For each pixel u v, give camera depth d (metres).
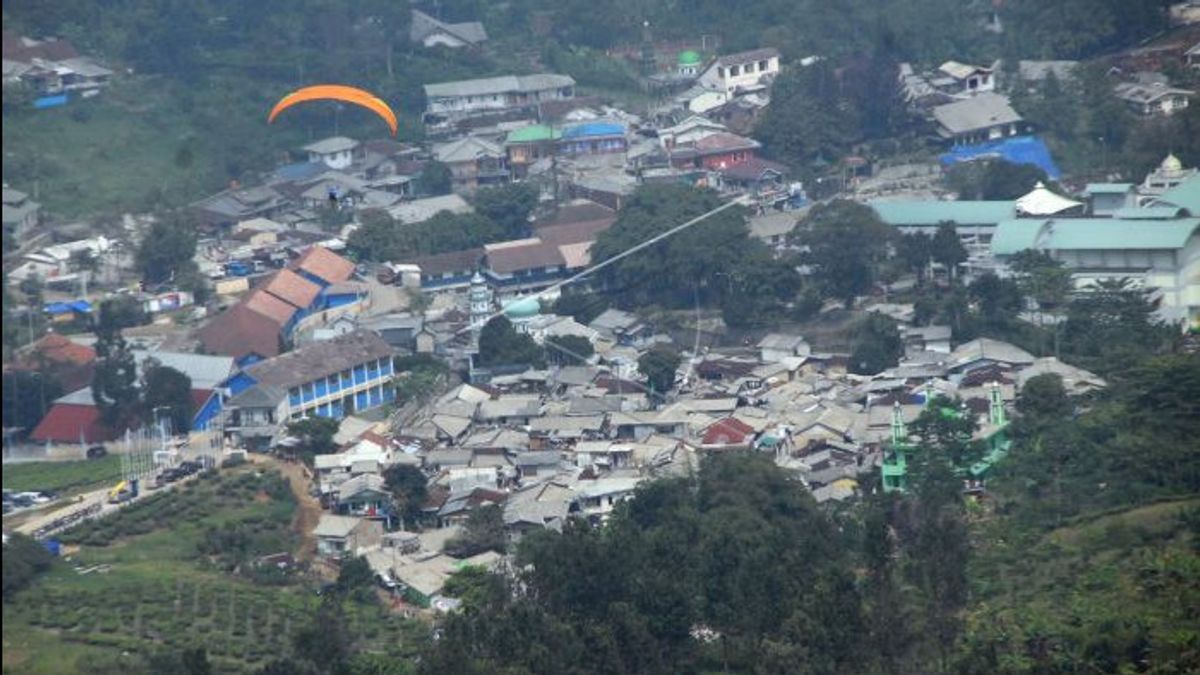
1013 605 192.75
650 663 187.25
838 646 183.38
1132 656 178.62
